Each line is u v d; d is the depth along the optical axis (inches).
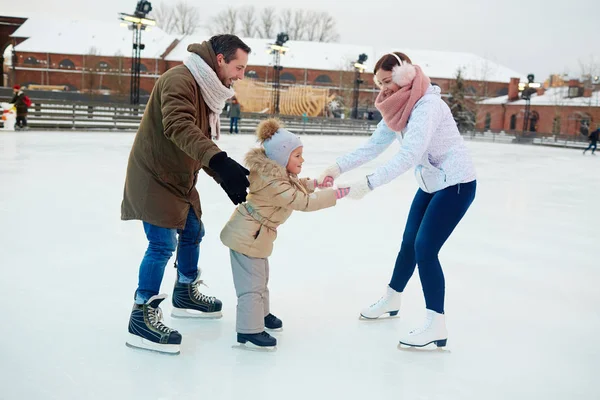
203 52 104.0
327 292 144.0
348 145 823.7
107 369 94.4
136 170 104.1
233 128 977.5
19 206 233.8
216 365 98.5
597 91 1931.6
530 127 2025.1
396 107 109.4
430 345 113.3
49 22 2236.7
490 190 393.7
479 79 2407.7
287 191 102.0
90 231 195.6
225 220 226.5
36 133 651.5
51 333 108.3
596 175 563.2
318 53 2411.4
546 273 176.2
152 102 103.3
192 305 120.6
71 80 2159.2
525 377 100.8
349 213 266.8
